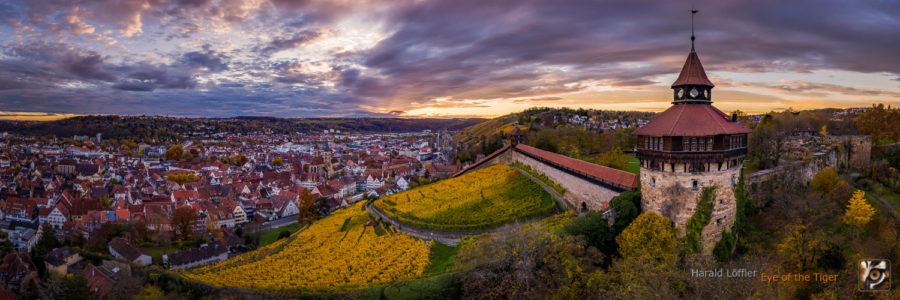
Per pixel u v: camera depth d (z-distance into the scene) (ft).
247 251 452.35
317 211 587.68
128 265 366.84
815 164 312.71
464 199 419.54
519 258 224.74
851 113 482.28
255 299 268.00
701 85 242.37
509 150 531.50
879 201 273.75
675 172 236.02
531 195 383.65
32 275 375.04
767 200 278.67
